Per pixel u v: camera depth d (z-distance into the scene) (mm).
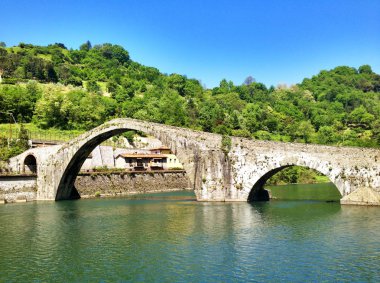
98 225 46062
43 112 129750
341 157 53812
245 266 29562
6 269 30188
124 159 113188
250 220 46000
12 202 73062
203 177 61531
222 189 60688
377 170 52250
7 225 46938
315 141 160875
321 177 134875
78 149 73312
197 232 40438
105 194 89438
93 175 88500
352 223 42562
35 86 149375
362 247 33562
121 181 94562
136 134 142625
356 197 53125
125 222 47562
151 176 102188
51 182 76500
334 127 184375
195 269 29188
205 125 149625
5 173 77062
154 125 65625
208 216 49281
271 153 57594
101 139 73625
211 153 61188
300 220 45219
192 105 168500
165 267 29797
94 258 32469
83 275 28625
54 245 36844
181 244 35938
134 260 31641
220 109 170750
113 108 155750
